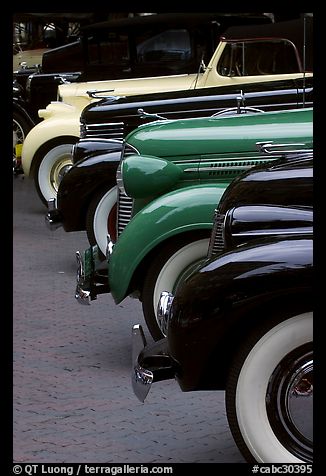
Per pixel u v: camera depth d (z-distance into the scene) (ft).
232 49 54.44
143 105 46.14
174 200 27.76
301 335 18.16
